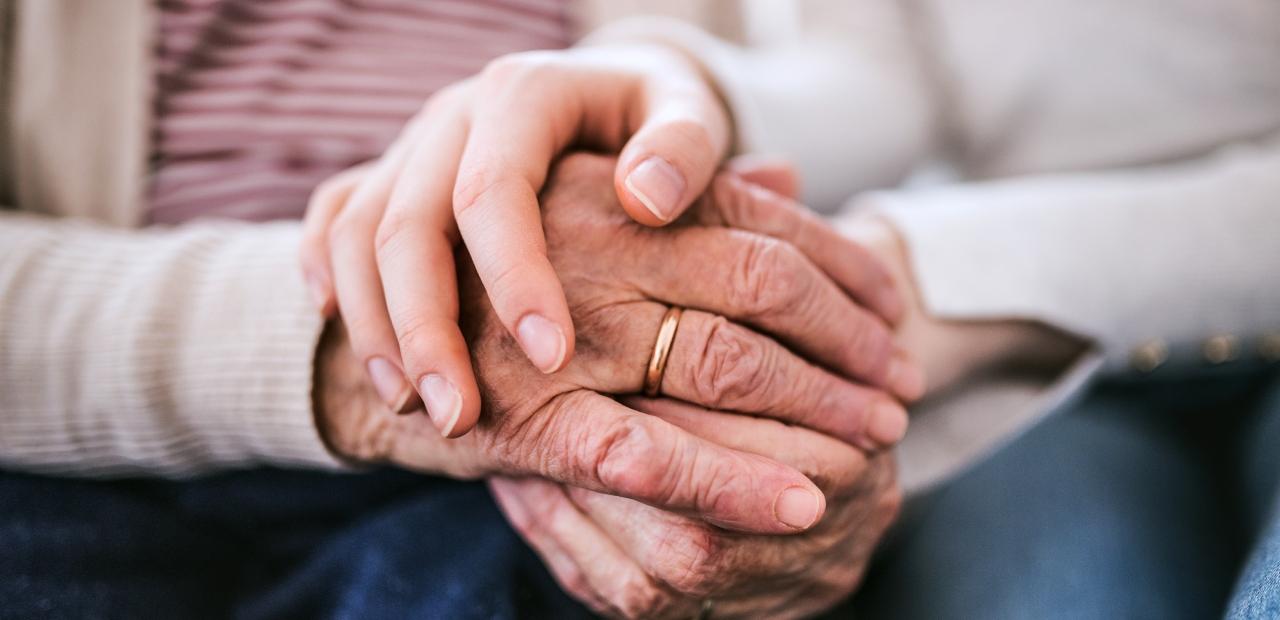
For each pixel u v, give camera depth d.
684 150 0.36
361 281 0.37
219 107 0.47
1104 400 0.48
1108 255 0.44
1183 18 0.51
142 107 0.47
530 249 0.34
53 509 0.38
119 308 0.39
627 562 0.37
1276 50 0.51
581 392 0.35
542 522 0.38
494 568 0.39
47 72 0.46
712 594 0.37
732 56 0.48
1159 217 0.45
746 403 0.37
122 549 0.38
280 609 0.38
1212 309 0.45
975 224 0.44
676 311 0.37
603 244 0.37
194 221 0.47
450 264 0.36
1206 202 0.45
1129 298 0.44
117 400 0.38
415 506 0.40
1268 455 0.44
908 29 0.56
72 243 0.41
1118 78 0.53
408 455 0.39
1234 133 0.53
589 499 0.37
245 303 0.39
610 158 0.39
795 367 0.37
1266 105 0.52
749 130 0.45
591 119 0.39
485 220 0.35
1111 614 0.40
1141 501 0.43
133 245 0.41
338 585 0.39
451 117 0.38
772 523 0.34
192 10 0.47
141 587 0.37
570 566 0.39
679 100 0.39
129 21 0.46
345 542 0.40
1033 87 0.55
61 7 0.46
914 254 0.43
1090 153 0.56
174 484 0.41
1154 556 0.42
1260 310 0.45
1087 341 0.43
